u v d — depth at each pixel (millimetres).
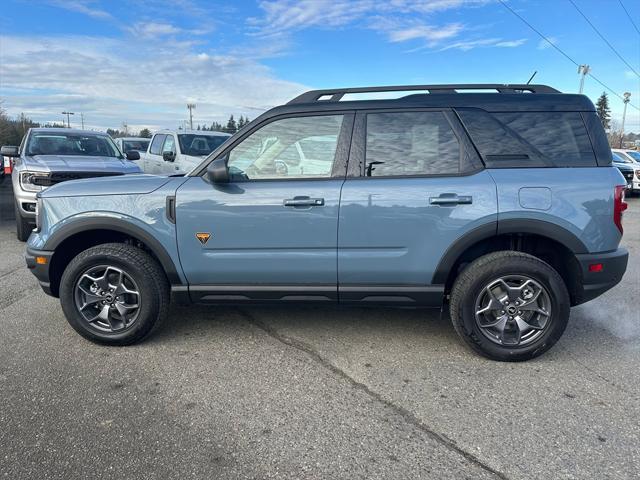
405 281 3578
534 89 3727
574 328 4289
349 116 3625
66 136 9008
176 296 3746
